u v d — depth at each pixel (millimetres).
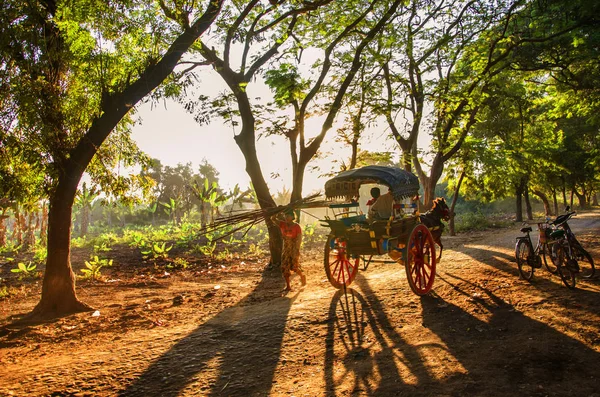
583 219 26188
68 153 8641
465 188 26578
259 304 8820
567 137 34469
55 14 8328
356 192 8992
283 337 6387
